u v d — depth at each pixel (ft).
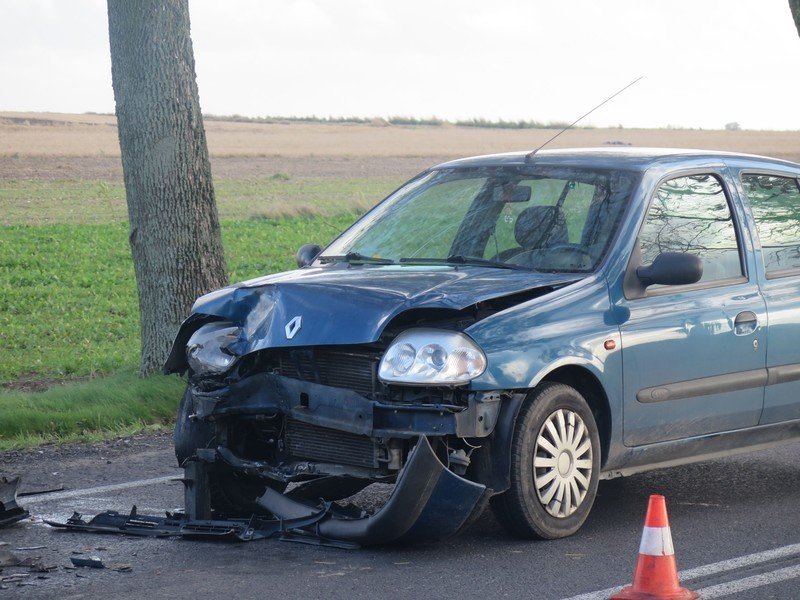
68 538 21.70
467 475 20.33
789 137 352.69
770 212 25.68
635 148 25.90
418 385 19.40
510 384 19.92
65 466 29.19
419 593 17.98
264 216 124.47
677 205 23.77
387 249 24.41
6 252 95.09
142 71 38.88
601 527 22.58
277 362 21.29
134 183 39.27
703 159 24.97
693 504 25.03
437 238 24.22
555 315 20.99
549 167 24.73
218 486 23.08
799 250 25.93
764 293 24.56
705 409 23.32
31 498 25.85
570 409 21.15
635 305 22.21
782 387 24.72
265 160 249.34
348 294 20.43
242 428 22.43
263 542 21.08
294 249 96.68
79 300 71.67
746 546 21.33
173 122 38.99
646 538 17.31
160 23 38.86
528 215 23.65
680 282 21.77
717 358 23.35
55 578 18.80
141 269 39.40
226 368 21.47
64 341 58.03
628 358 21.85
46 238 106.42
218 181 192.03
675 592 17.15
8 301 71.61
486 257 23.34
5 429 33.45
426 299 19.94
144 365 39.34
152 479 27.73
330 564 19.57
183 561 19.80
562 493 21.16
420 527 19.76
